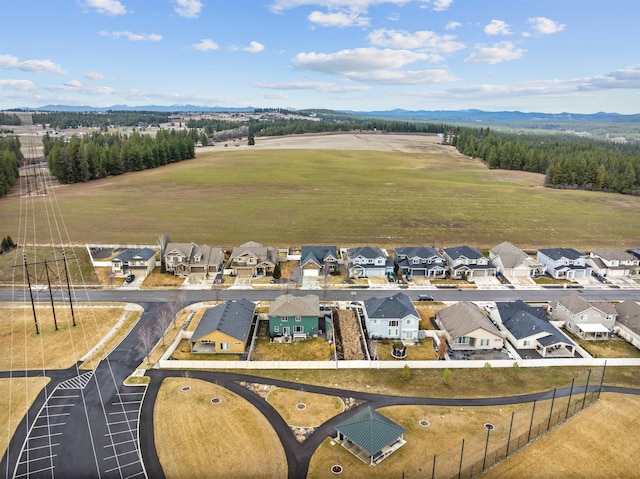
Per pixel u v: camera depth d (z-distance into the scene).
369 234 111.75
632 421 44.84
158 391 48.75
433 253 89.19
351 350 59.50
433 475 37.69
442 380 51.56
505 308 67.12
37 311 68.75
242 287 79.94
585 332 62.88
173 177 177.88
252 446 40.81
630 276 87.25
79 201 138.50
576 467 38.81
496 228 118.75
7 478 37.00
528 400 48.19
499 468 38.59
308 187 163.62
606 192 169.25
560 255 88.06
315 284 81.75
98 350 57.44
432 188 166.38
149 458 39.25
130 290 77.81
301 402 47.22
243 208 133.75
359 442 39.59
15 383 49.88
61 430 42.53
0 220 116.38
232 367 53.62
